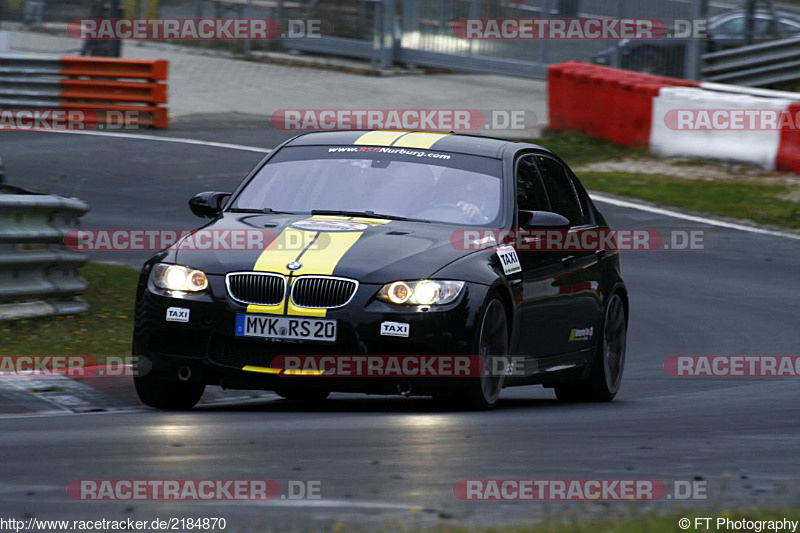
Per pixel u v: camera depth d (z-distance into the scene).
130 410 25.70
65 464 18.00
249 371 23.83
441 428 22.36
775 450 21.28
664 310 43.81
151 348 24.59
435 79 102.25
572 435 22.27
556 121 81.62
